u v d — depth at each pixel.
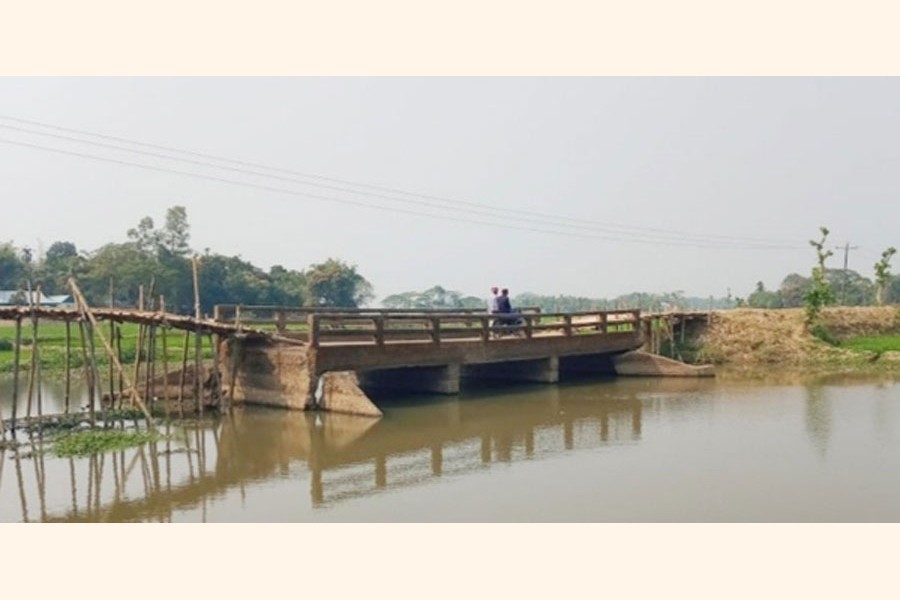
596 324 29.59
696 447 17.27
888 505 12.84
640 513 12.45
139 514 12.34
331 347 21.03
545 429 19.47
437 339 23.52
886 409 22.33
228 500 13.23
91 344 18.06
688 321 37.41
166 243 73.19
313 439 18.09
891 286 85.38
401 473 15.09
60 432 17.81
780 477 14.62
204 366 22.66
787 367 34.12
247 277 72.88
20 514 12.30
